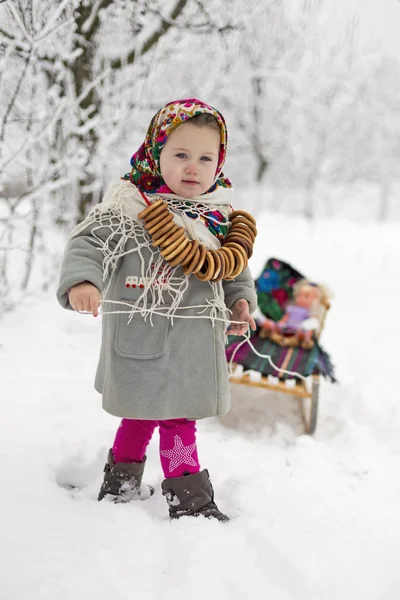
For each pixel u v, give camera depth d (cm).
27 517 161
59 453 206
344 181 1351
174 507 173
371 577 151
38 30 295
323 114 1055
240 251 170
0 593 133
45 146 386
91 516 167
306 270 623
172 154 166
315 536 165
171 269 167
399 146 1280
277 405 281
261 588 143
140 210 168
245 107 1083
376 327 415
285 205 1398
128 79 398
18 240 443
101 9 352
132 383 166
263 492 191
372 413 268
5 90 358
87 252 159
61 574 140
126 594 138
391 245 892
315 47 693
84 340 330
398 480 210
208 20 413
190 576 144
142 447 186
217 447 225
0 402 238
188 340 170
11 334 323
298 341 287
